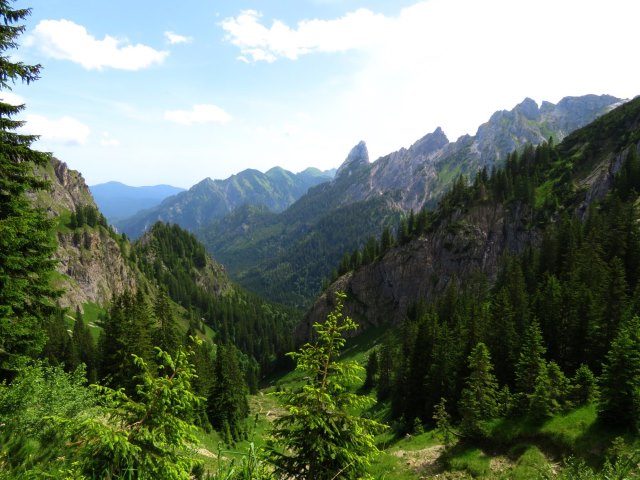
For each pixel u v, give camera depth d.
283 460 8.02
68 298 132.75
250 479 7.16
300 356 9.08
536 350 42.03
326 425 7.91
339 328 8.87
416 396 60.19
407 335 78.19
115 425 7.16
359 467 8.45
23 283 16.64
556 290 56.88
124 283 172.38
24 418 10.20
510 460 35.25
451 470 36.25
